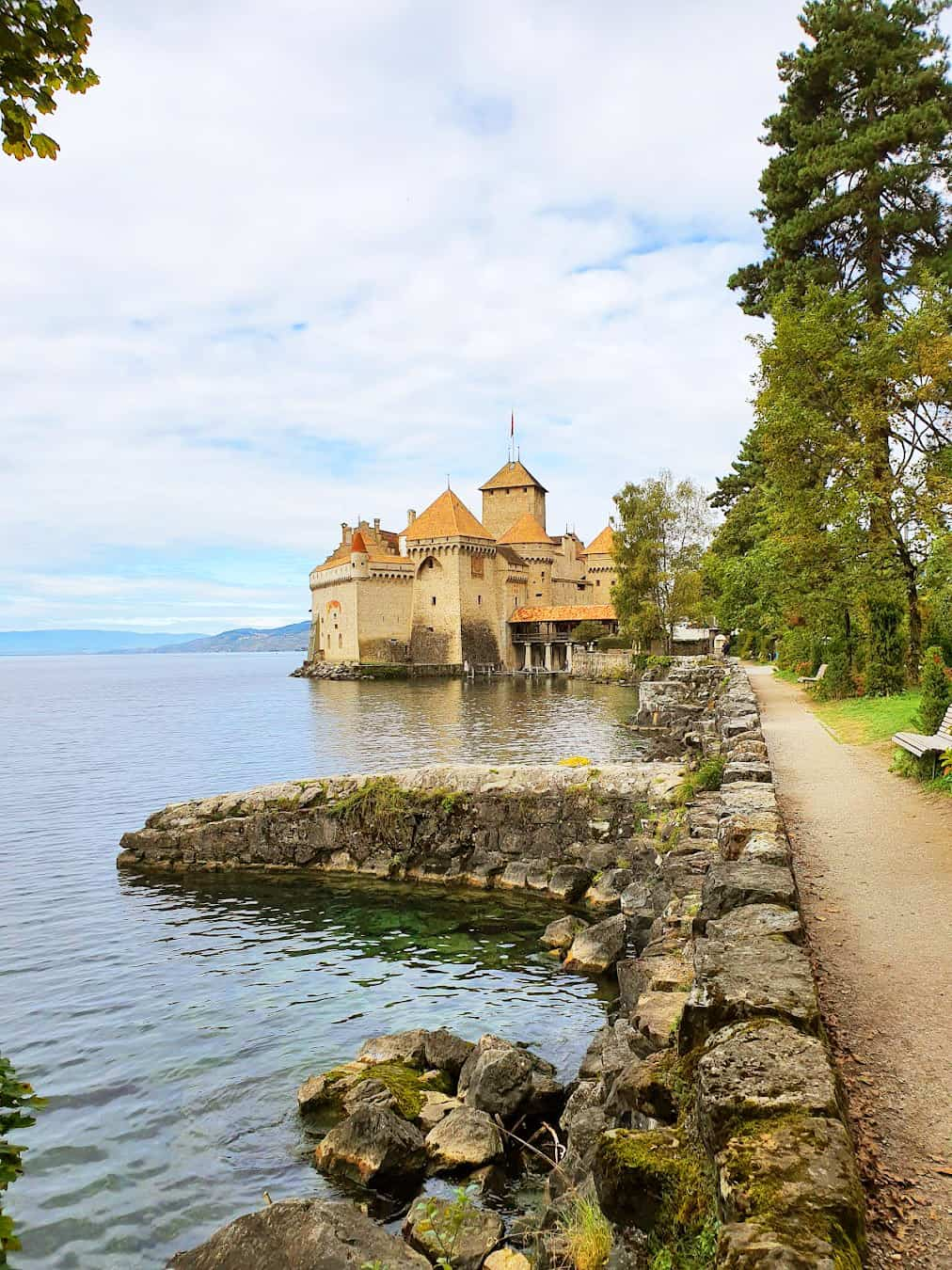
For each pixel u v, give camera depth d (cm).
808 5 3212
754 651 7256
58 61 404
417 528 11988
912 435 2539
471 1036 1120
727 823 865
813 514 2570
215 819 2111
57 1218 777
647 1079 469
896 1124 435
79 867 2116
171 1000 1284
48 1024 1205
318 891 1872
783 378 2566
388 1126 812
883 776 1457
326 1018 1202
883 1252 340
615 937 1352
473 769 2023
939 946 678
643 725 4450
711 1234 337
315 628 13400
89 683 15688
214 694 10331
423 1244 651
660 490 7631
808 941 704
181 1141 896
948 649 2603
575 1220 533
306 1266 480
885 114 3117
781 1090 352
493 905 1725
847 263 3231
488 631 11888
